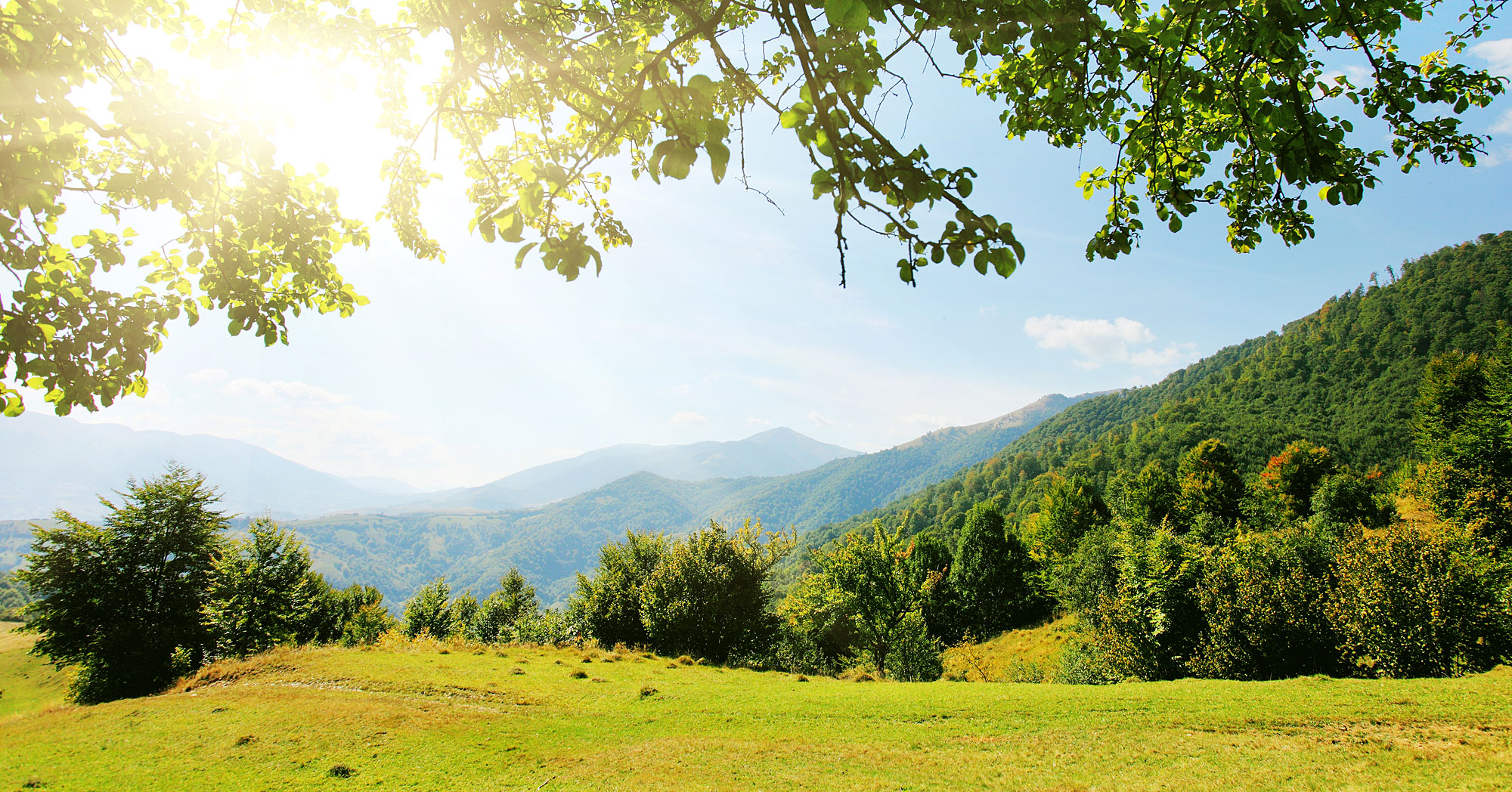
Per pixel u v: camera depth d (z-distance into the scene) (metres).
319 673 18.89
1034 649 36.44
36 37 3.56
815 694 17.00
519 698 16.52
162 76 3.92
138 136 3.88
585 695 16.98
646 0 3.56
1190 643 21.06
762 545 30.27
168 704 15.99
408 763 11.62
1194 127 3.85
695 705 15.85
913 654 26.62
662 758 11.94
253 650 27.88
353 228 5.13
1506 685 12.89
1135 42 2.92
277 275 5.09
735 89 2.83
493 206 2.52
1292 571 20.16
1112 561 31.27
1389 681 14.30
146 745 12.48
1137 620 22.22
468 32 3.68
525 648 24.73
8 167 3.57
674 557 29.30
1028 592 48.78
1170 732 12.02
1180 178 4.04
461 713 14.97
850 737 13.00
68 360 4.09
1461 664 15.80
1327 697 13.37
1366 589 17.86
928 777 10.57
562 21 4.16
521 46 3.23
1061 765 10.81
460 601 46.62
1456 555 17.78
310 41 4.34
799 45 2.06
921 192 2.07
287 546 31.55
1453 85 3.30
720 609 27.39
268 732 13.21
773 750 12.25
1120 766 10.57
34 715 16.09
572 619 33.09
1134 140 3.93
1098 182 4.23
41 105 3.49
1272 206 3.83
